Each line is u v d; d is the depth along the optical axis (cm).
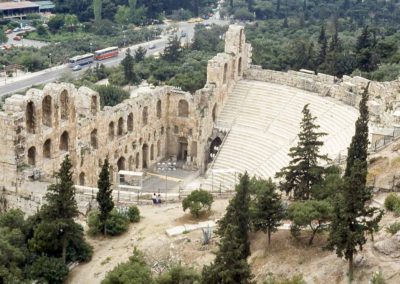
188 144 13075
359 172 6169
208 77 13188
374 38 17788
